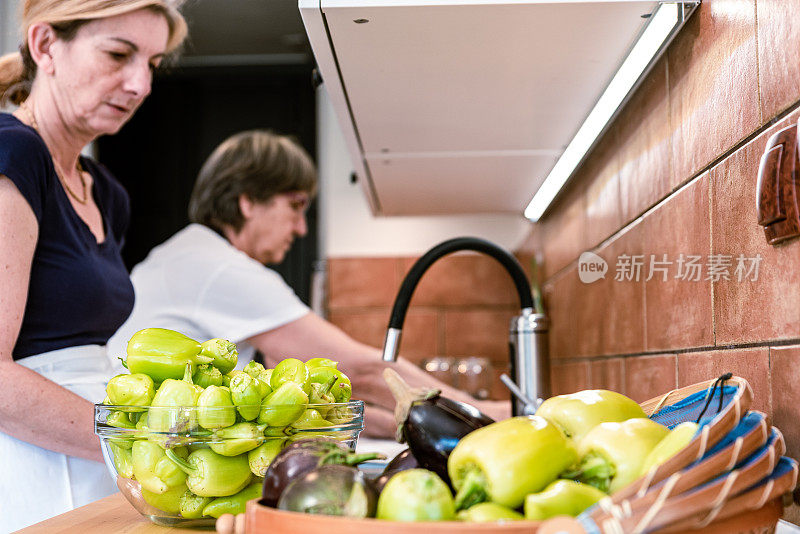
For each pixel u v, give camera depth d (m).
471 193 1.97
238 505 0.74
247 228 2.10
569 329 1.79
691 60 0.92
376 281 2.79
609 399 0.68
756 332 0.74
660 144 1.04
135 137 3.49
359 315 2.79
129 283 1.49
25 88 1.43
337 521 0.48
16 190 1.16
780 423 0.69
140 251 3.45
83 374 1.30
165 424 0.72
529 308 1.38
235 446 0.71
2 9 2.64
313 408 0.75
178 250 1.91
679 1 0.86
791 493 0.66
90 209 1.47
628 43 0.98
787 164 0.65
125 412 0.75
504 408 1.64
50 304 1.27
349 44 0.99
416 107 1.27
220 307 1.83
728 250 0.80
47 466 1.23
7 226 1.14
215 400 0.71
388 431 1.79
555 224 1.97
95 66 1.31
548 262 2.10
